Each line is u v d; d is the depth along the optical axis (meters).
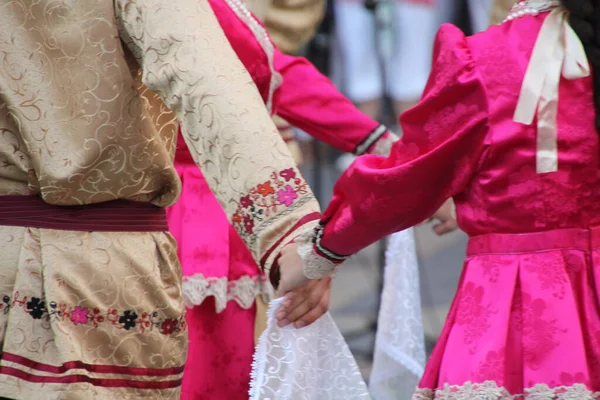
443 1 16.97
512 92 5.49
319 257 5.35
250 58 7.12
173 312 5.23
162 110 5.28
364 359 11.88
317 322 5.54
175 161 7.28
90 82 4.92
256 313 7.21
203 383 7.18
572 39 5.53
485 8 14.24
